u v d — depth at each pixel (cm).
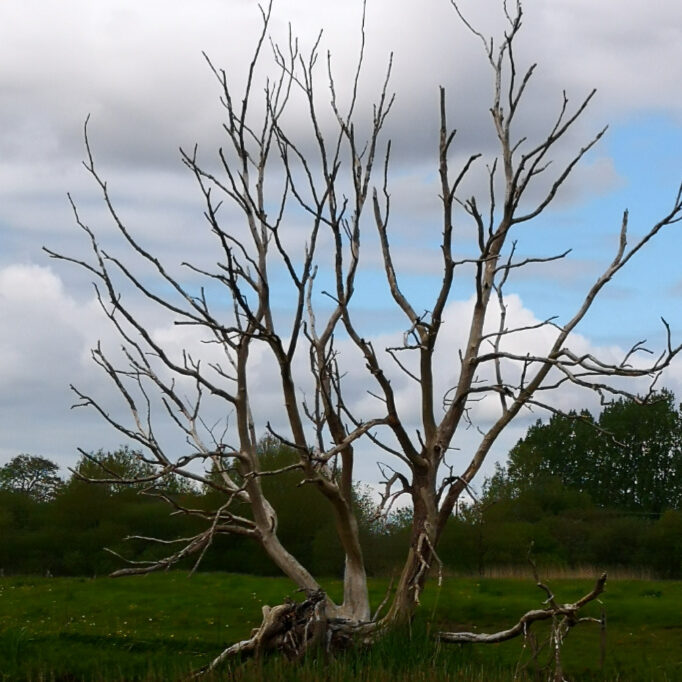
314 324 1490
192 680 1441
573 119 1354
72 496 4488
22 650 1873
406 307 1416
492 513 4488
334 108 1459
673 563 4697
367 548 3438
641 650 1961
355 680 1325
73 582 2994
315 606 1419
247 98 1402
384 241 1427
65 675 1680
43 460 6297
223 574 3306
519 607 2400
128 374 1391
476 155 1315
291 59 1419
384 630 1420
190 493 4447
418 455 1399
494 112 1428
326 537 4162
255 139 1444
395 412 1373
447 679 1342
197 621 2294
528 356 1352
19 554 4484
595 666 1823
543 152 1362
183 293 1349
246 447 1418
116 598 2642
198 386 1468
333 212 1369
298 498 4253
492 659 1619
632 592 2653
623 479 6400
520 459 5556
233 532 1417
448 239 1350
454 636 1468
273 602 2562
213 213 1263
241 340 1414
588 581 2988
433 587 2775
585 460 6506
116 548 4388
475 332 1413
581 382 1284
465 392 1396
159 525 4478
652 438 6338
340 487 1441
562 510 5297
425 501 1405
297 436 1385
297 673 1352
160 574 3228
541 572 3891
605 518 5188
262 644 1436
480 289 1388
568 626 1360
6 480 6172
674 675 1736
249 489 1409
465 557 4294
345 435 1429
